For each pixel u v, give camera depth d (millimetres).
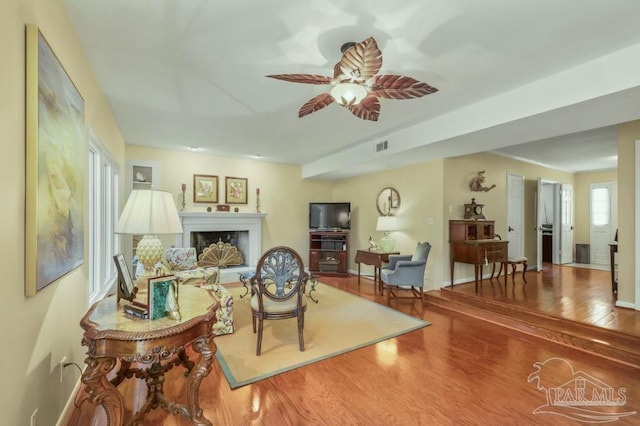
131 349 1340
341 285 5410
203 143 4824
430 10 1752
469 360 2572
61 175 1595
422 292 4219
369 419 1815
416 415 1856
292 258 2756
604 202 6922
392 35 1984
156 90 2832
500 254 4637
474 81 2611
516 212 5906
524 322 3248
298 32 1970
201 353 1568
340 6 1724
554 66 2363
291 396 2043
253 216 5992
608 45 2084
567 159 5965
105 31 1950
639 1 1654
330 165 5711
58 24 1630
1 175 1085
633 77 2088
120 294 1722
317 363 2510
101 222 2812
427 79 2576
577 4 1688
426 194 4902
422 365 2482
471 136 3291
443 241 4637
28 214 1264
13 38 1163
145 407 1774
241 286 5285
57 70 1550
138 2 1695
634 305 3404
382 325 3395
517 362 2539
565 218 7047
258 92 2881
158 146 5039
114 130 3611
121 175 4312
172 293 1527
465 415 1858
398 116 3488
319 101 2326
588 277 5352
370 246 5414
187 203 5445
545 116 2658
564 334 2918
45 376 1470
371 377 2291
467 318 3654
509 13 1769
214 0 1684
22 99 1238
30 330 1304
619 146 3586
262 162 6285
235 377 2273
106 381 1369
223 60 2314
